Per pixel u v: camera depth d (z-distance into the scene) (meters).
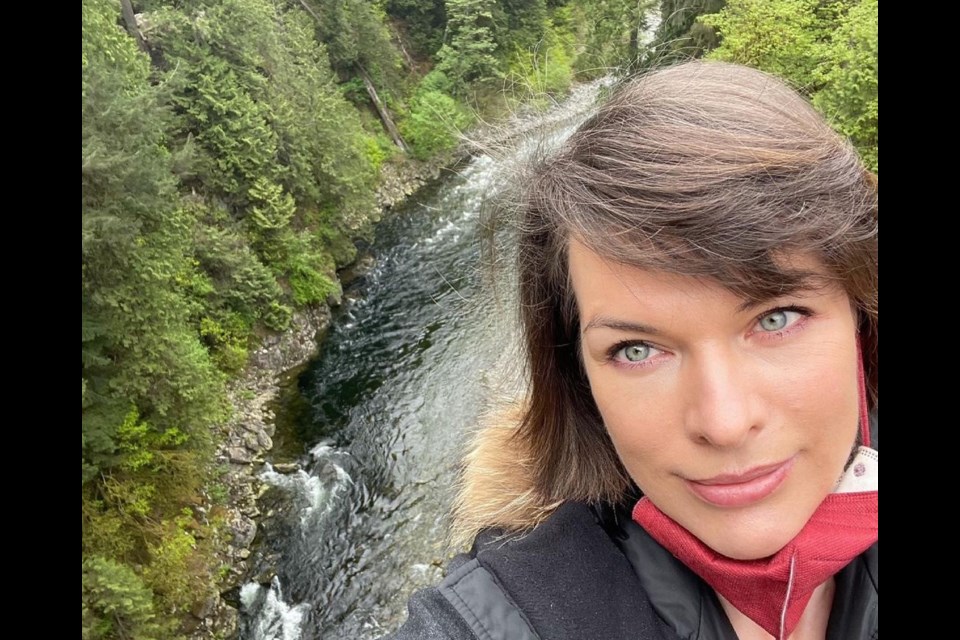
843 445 0.54
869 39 4.99
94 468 6.23
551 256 0.71
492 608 0.63
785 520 0.54
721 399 0.49
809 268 0.50
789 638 0.68
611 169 0.54
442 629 0.64
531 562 0.66
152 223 7.79
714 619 0.65
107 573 5.46
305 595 6.53
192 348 8.31
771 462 0.52
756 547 0.54
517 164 0.88
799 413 0.51
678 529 0.60
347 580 6.66
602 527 0.71
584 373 0.74
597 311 0.55
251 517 7.37
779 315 0.52
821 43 5.75
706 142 0.53
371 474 7.91
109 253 6.66
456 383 9.16
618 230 0.50
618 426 0.57
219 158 11.24
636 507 0.64
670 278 0.49
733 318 0.50
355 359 10.16
